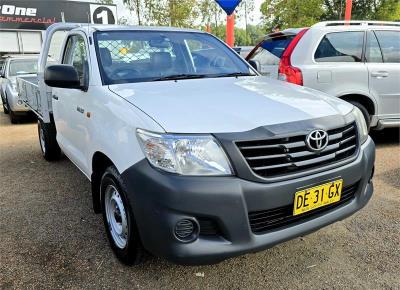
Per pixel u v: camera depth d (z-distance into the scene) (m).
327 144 2.51
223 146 2.25
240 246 2.29
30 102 6.09
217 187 2.20
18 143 7.13
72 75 3.17
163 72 3.48
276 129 2.35
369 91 5.35
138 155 2.37
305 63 5.20
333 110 2.73
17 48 24.31
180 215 2.20
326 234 3.27
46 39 4.79
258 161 2.29
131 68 3.39
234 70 3.84
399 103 5.54
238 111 2.53
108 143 2.71
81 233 3.39
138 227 2.39
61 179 4.87
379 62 5.43
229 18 7.46
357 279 2.66
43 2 23.92
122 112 2.64
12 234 3.40
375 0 25.94
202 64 3.76
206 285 2.63
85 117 3.27
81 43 3.78
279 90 3.10
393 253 2.96
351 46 5.36
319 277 2.70
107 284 2.66
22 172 5.22
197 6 20.19
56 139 4.82
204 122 2.36
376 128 5.64
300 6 22.80
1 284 2.68
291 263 2.87
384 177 4.54
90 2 23.09
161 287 2.62
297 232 2.44
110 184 2.81
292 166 2.37
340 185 2.57
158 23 19.28
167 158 2.24
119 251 2.85
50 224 3.58
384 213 3.62
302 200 2.41
